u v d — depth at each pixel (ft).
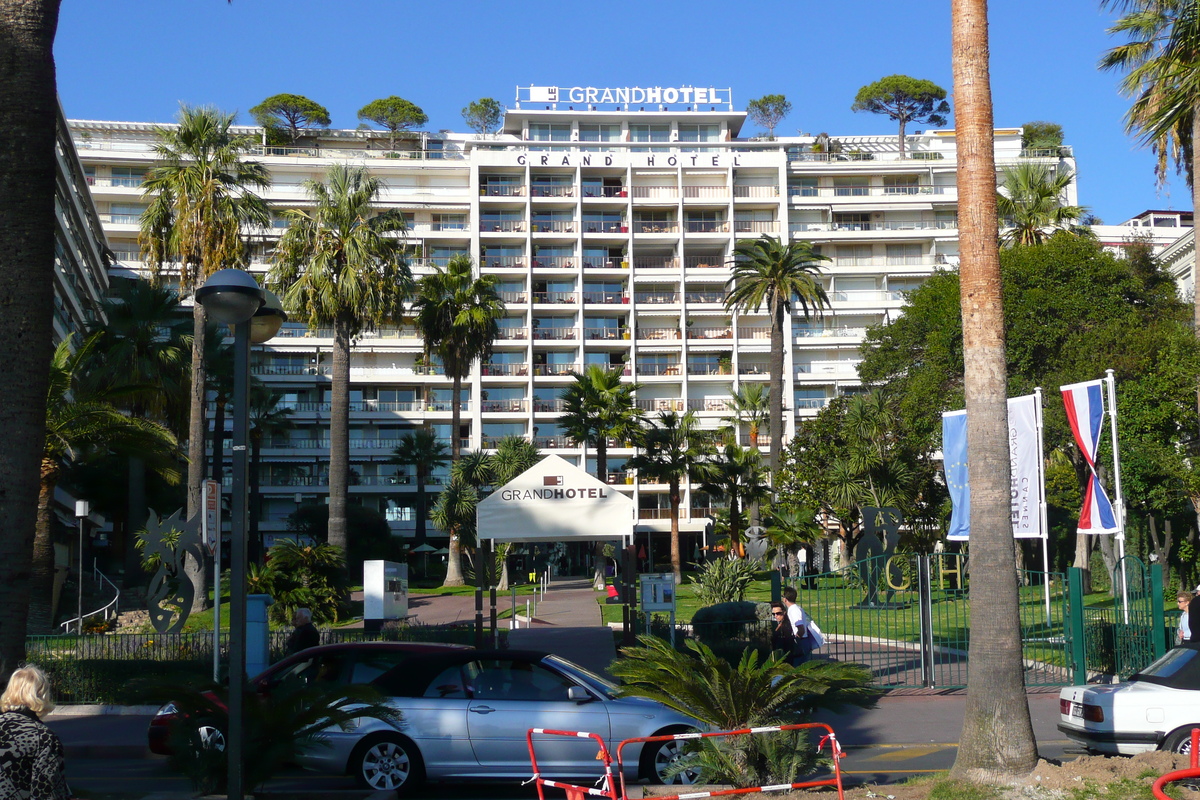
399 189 262.67
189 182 113.60
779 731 27.48
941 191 275.80
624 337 260.01
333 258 121.29
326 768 33.35
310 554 92.02
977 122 31.58
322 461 247.09
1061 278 131.44
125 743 44.42
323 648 35.94
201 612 104.37
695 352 261.85
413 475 249.75
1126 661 55.57
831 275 269.23
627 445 251.39
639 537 250.98
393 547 215.92
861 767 36.70
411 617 101.24
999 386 30.81
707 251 272.10
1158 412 101.81
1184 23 41.42
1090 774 28.22
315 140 298.97
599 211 268.62
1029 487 60.03
